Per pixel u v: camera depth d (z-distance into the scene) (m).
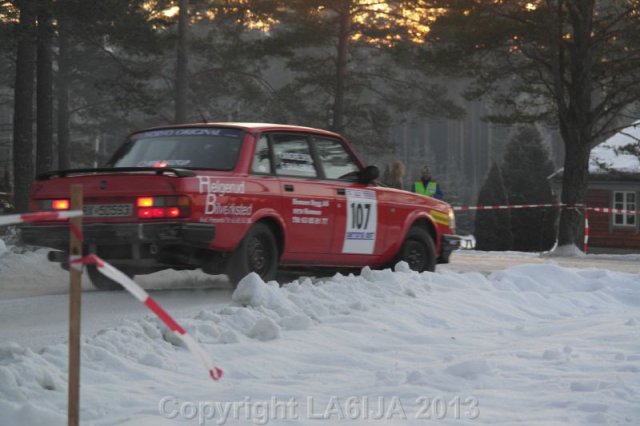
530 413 11.74
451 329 20.28
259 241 23.12
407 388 13.09
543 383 13.61
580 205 68.44
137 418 10.77
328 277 29.12
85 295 23.39
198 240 21.58
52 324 18.92
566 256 62.97
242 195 22.58
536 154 133.50
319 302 20.33
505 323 21.83
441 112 108.88
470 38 73.44
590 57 70.50
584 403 11.99
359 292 21.89
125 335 15.38
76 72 124.12
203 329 16.67
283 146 24.23
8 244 38.06
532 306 24.48
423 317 20.81
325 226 24.83
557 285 27.23
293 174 24.30
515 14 71.62
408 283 23.61
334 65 107.50
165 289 25.52
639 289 27.47
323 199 24.77
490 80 77.69
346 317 19.28
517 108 81.56
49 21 63.22
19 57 67.25
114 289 24.94
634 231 95.25
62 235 22.33
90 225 21.81
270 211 23.27
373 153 111.06
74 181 22.34
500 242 112.06
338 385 13.86
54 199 22.56
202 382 13.66
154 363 14.29
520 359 15.82
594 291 27.03
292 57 106.81
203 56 120.75
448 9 74.75
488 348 17.86
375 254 26.61
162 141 23.98
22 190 66.69
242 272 22.61
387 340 18.08
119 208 21.72
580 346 17.52
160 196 21.38
